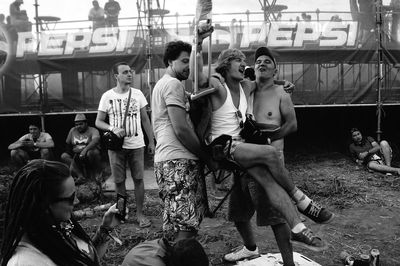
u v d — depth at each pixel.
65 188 1.53
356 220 5.14
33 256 1.47
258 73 3.33
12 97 7.95
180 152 3.03
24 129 9.76
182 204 3.00
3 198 5.42
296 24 7.96
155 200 6.06
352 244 4.38
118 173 4.80
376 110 8.93
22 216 1.46
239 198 3.64
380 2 7.86
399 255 4.13
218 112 2.89
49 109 8.00
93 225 5.00
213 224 5.05
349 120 9.93
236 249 4.02
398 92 8.03
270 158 2.69
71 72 7.98
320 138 9.54
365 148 7.81
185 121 2.92
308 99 8.06
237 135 2.88
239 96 3.01
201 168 3.15
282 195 2.71
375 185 6.64
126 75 4.87
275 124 3.28
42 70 7.95
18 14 7.92
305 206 2.75
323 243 2.65
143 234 4.65
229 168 2.95
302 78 8.05
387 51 7.97
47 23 7.99
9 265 1.43
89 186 6.25
